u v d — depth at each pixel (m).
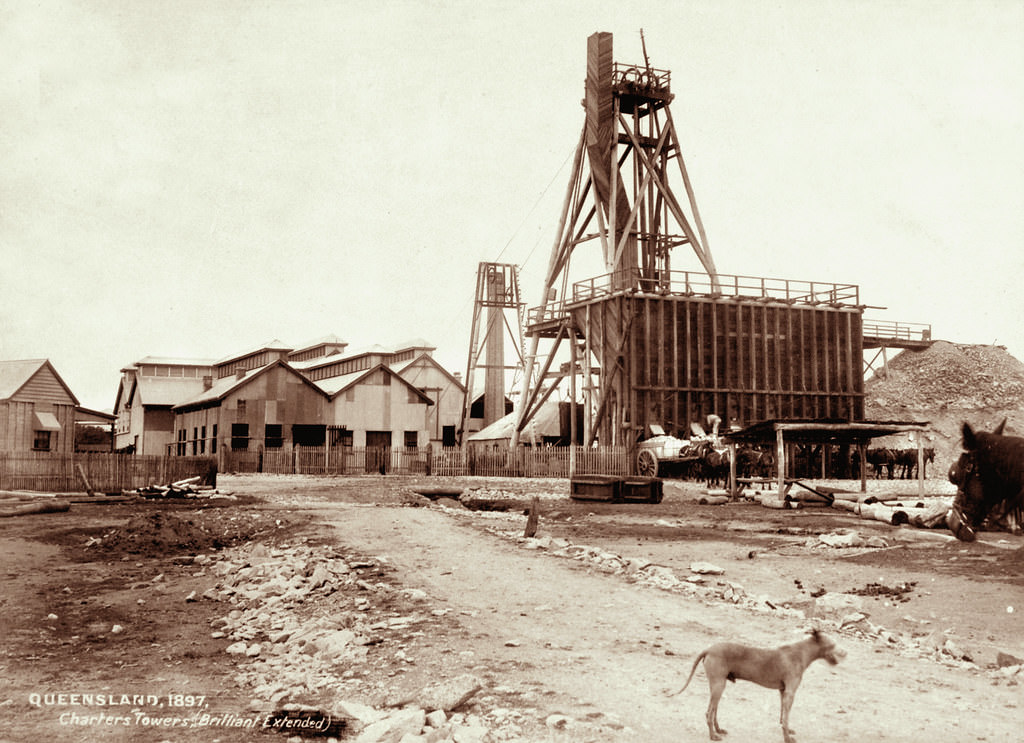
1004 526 24.17
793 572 19.11
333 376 85.25
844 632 13.28
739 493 38.44
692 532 25.78
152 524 23.64
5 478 36.12
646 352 53.00
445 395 83.25
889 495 37.50
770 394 55.84
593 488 36.38
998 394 79.12
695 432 51.00
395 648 11.50
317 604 14.76
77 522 25.80
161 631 13.62
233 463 60.22
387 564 17.83
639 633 12.28
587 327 56.78
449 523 25.20
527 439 63.47
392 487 41.09
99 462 37.00
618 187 59.53
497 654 11.07
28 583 17.50
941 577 18.19
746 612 14.01
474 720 8.55
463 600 14.49
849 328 59.03
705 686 9.76
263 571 17.58
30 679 10.75
